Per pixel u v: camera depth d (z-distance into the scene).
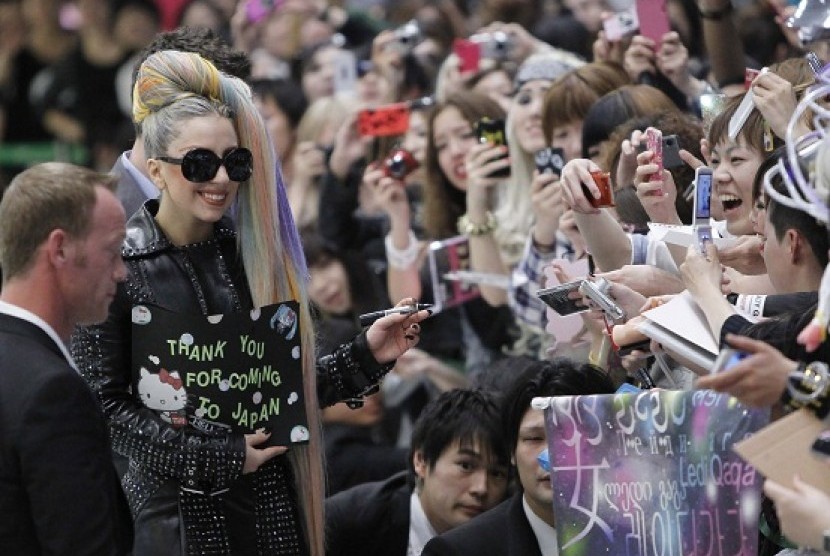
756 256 7.80
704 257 6.92
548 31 14.26
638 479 6.72
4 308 6.85
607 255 8.14
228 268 7.82
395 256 11.65
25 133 18.95
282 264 7.85
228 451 7.50
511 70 13.20
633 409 6.73
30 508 6.66
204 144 7.49
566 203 8.15
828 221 6.09
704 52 11.84
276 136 14.77
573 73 10.53
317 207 13.23
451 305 11.36
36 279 6.84
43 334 6.84
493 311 11.25
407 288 11.64
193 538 7.64
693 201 7.84
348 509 9.04
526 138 11.09
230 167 7.53
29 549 6.69
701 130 9.05
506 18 15.52
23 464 6.63
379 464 10.66
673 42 10.52
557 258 9.81
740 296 6.97
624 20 11.12
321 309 12.11
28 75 18.98
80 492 6.64
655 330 6.78
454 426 8.66
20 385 6.68
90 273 6.89
